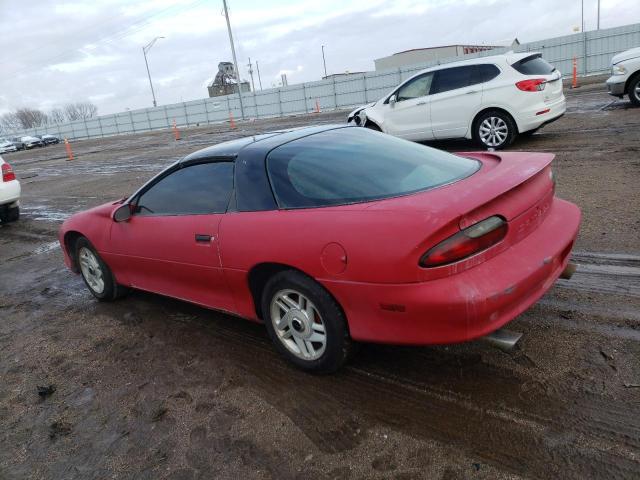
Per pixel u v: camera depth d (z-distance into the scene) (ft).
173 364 11.62
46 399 10.95
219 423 9.30
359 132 12.24
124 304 15.71
